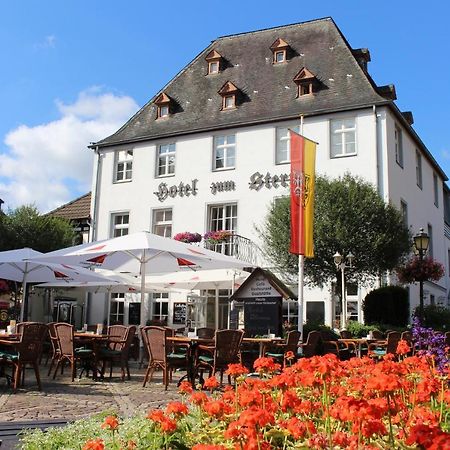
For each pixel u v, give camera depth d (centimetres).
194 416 391
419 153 2828
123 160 2825
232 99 2683
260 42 2934
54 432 403
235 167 2497
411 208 2564
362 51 2753
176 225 2586
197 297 2472
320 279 1945
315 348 1325
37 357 956
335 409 311
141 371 1338
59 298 2750
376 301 1919
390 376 337
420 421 351
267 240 2098
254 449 270
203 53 3052
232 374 448
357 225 1892
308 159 1452
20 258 1306
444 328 2039
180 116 2791
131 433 361
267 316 1327
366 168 2242
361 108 2288
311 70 2606
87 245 1318
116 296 2714
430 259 1875
